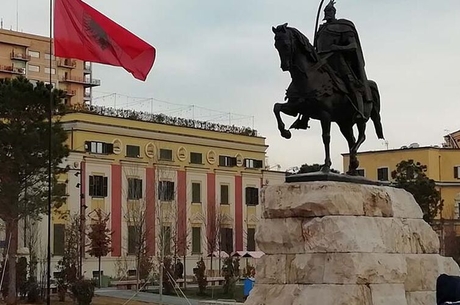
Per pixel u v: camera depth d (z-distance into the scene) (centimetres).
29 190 3812
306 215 1530
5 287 4059
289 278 1528
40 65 9500
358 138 1691
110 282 5475
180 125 6681
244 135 7206
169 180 6419
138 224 5581
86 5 2164
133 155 6306
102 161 6047
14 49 9338
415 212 1686
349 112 1655
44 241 5356
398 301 1537
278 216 1563
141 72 2225
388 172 7550
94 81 9944
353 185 1548
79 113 6022
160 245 5553
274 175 7406
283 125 1608
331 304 1455
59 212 5106
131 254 6034
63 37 2155
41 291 4031
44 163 3706
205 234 6650
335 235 1488
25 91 3628
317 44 1667
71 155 5806
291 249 1538
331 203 1503
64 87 9656
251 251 6369
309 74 1577
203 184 6788
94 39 2173
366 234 1522
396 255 1582
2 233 4897
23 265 4116
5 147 3666
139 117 6469
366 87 1677
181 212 6288
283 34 1553
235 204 7031
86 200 5884
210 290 4781
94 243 5381
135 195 6209
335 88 1606
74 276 3934
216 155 6950
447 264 1716
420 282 1636
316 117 1606
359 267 1476
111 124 6172
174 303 3850
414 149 7431
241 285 5297
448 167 7500
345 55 1653
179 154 6638
